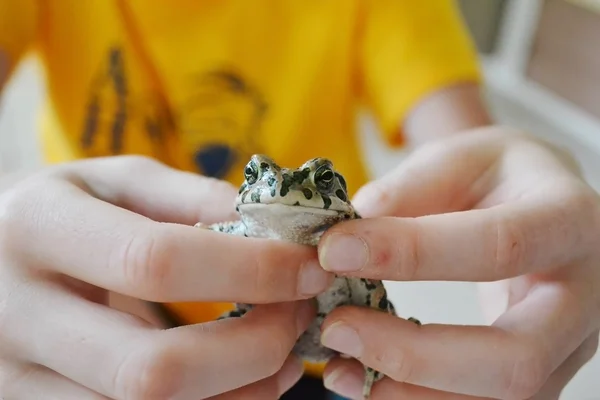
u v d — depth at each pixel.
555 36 0.65
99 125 0.29
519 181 0.21
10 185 0.22
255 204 0.19
